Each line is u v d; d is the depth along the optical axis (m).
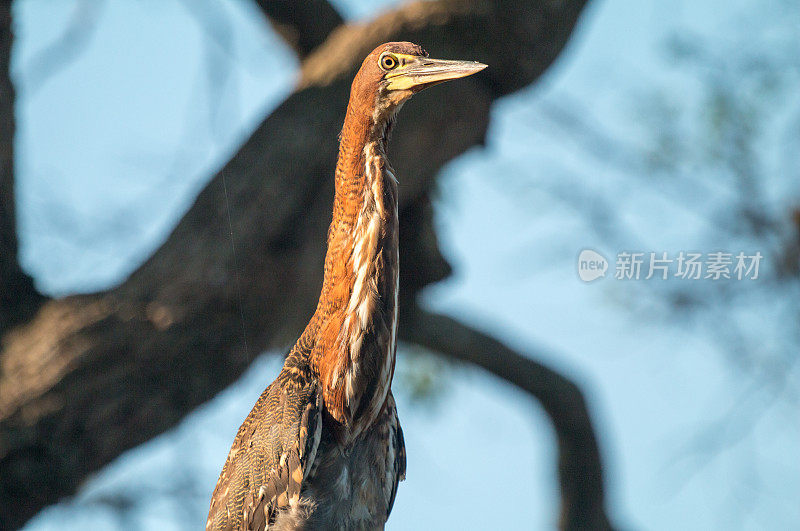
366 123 7.16
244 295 10.61
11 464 9.66
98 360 9.96
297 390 7.22
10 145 11.04
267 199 10.92
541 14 12.12
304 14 14.71
